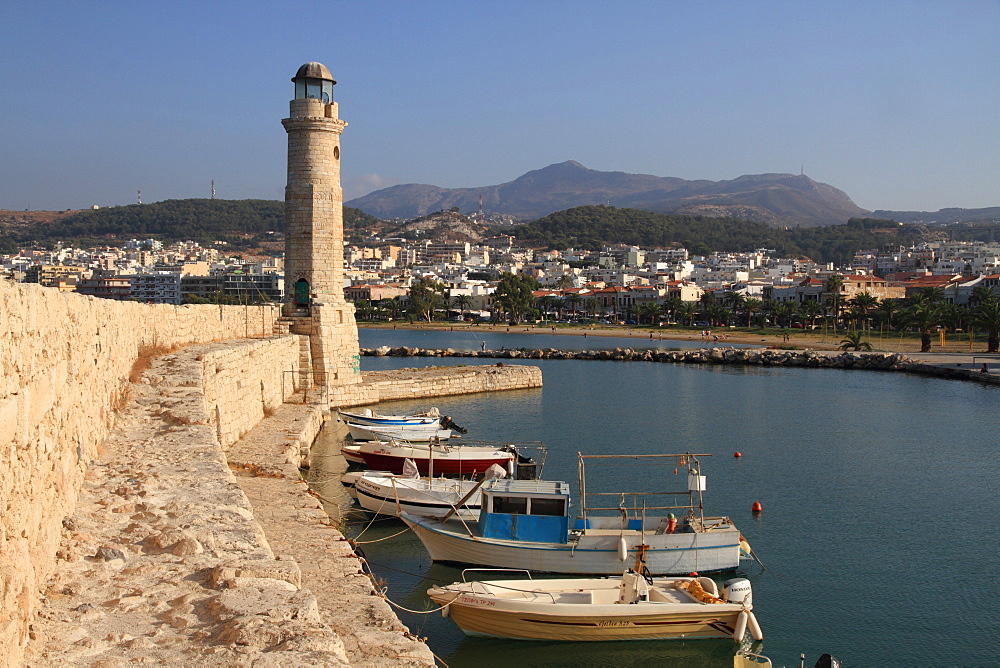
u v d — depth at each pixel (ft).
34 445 39.86
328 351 228.22
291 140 221.66
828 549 120.57
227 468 64.18
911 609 99.71
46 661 32.19
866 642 91.15
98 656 32.83
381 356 482.69
